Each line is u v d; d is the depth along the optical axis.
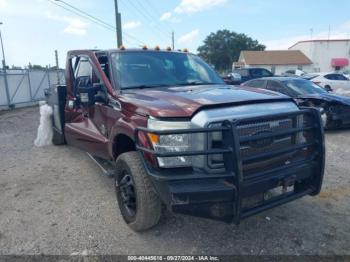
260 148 2.97
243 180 2.76
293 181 3.07
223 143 2.75
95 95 4.17
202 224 3.63
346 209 3.93
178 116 2.88
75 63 5.24
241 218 2.74
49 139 7.68
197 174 2.79
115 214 3.93
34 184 5.03
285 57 61.50
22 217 3.89
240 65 66.12
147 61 4.51
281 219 3.70
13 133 9.50
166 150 2.86
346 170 5.35
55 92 6.49
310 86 9.10
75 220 3.79
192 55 5.18
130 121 3.37
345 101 8.16
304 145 3.19
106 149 4.16
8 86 16.58
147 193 3.19
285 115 3.04
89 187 4.84
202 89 3.78
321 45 59.97
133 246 3.23
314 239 3.28
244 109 2.98
